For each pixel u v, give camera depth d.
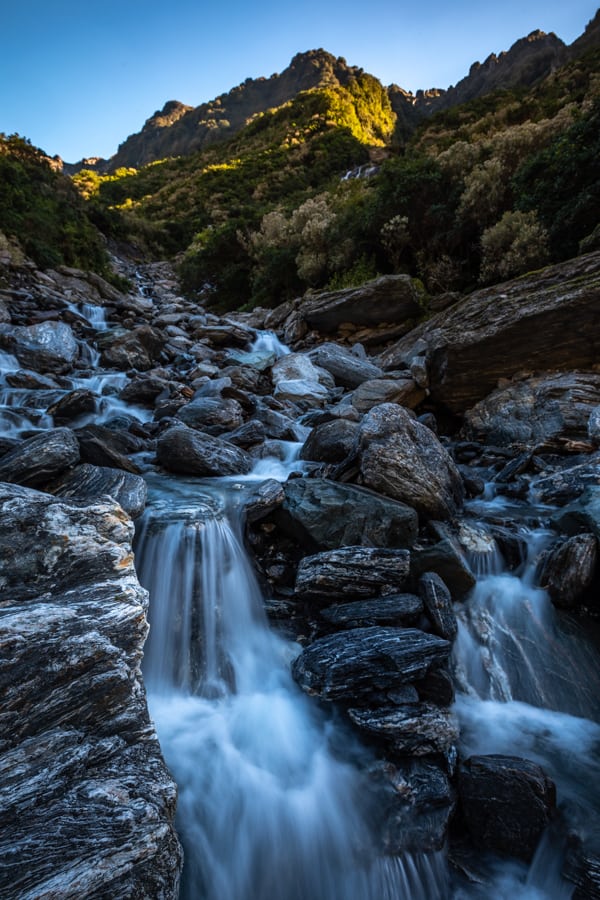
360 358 12.62
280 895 2.59
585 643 3.75
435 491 4.86
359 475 5.08
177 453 5.86
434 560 4.12
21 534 2.81
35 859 1.68
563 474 5.64
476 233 14.38
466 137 26.31
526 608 4.03
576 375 7.41
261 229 23.44
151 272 32.88
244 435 7.20
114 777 2.04
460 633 3.88
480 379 8.52
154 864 1.86
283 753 3.10
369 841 2.64
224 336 14.73
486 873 2.55
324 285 18.77
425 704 3.17
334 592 3.89
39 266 17.75
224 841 2.66
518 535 4.69
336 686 3.11
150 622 3.82
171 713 3.29
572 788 2.90
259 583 4.35
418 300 13.35
